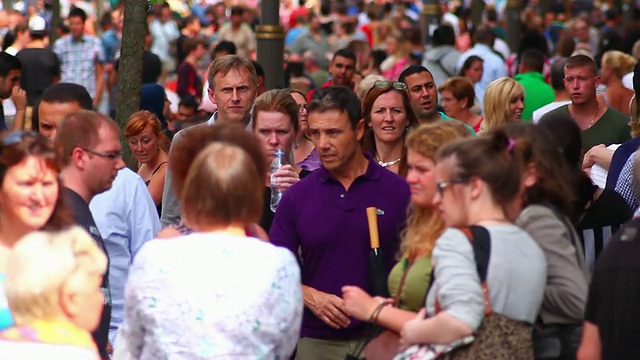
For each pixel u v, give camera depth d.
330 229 15.36
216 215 11.92
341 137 15.30
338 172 15.54
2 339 10.18
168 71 59.06
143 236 17.22
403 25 63.81
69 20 47.12
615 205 15.27
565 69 24.52
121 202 17.06
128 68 23.62
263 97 17.50
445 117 24.64
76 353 10.20
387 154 18.59
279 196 17.03
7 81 26.16
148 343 11.77
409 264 13.78
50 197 12.20
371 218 15.17
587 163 20.03
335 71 32.16
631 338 12.23
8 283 10.34
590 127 24.34
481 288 11.88
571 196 13.59
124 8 23.72
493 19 69.12
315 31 57.50
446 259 11.93
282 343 11.97
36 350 10.13
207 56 52.00
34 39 39.66
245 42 60.09
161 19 64.81
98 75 47.22
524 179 13.02
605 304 12.34
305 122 20.34
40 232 10.53
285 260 11.93
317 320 15.62
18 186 12.03
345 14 64.81
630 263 12.24
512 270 12.02
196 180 11.92
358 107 15.52
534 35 45.59
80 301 10.30
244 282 11.66
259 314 11.66
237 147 12.12
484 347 11.92
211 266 11.67
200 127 12.98
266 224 17.05
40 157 12.12
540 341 12.85
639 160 15.02
